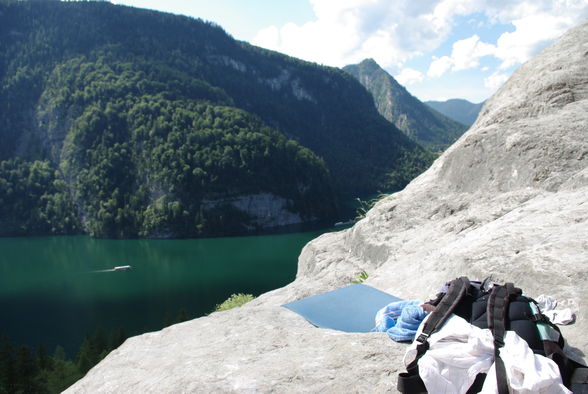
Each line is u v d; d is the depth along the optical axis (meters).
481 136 6.39
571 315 2.62
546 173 5.19
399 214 6.77
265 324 3.55
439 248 5.21
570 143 5.25
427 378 2.06
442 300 2.41
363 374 2.47
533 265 3.20
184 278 83.75
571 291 2.82
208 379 2.65
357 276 6.50
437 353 2.12
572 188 4.73
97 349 41.44
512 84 8.05
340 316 3.69
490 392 1.90
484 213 5.38
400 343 2.76
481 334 2.13
